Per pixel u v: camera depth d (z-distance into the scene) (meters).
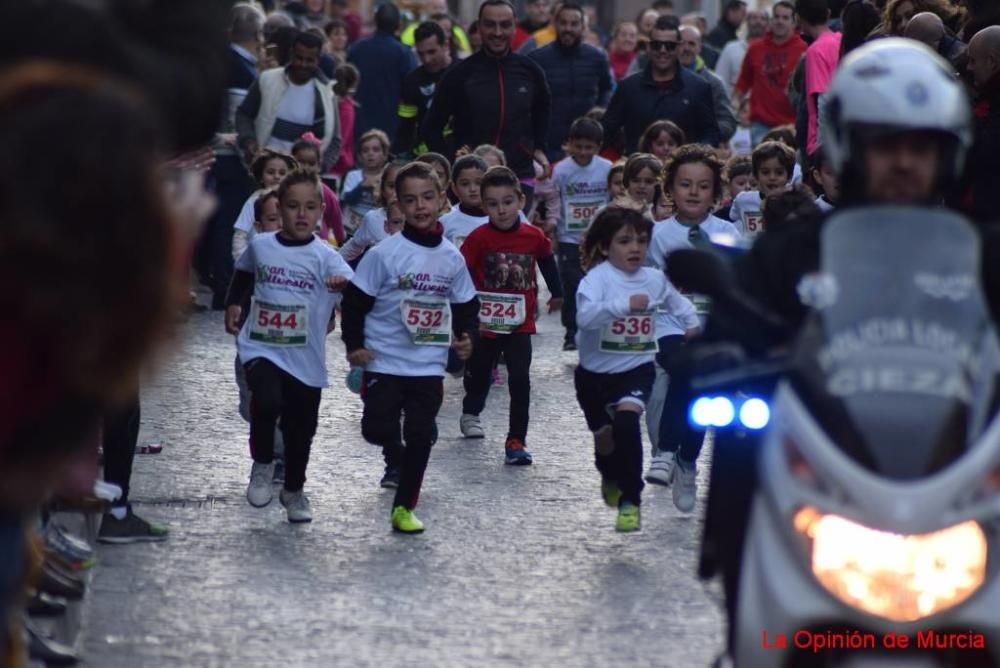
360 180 46.56
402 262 24.58
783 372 12.65
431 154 35.88
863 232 12.83
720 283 13.27
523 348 29.16
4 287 8.65
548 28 66.75
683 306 25.80
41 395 9.05
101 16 10.67
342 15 79.19
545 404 33.88
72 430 9.23
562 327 44.50
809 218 13.70
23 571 10.52
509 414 30.31
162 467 27.16
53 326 8.70
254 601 20.00
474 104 43.53
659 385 26.23
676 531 23.94
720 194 28.95
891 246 12.72
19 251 8.54
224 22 12.09
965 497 11.72
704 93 46.03
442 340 24.66
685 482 24.81
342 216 46.69
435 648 18.34
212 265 45.44
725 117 49.09
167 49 11.71
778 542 12.38
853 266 12.71
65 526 20.78
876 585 11.79
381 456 28.69
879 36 35.81
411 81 49.00
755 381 13.38
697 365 12.88
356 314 24.66
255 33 49.38
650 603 20.22
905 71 12.79
